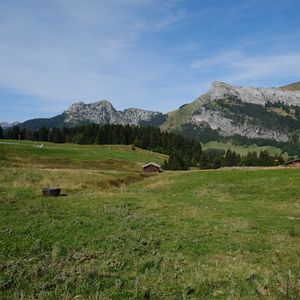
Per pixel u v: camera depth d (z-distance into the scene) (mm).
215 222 23766
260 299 12617
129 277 14305
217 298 12805
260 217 26141
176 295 12875
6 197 29094
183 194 40406
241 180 46781
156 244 18594
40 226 20156
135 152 183250
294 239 20094
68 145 177375
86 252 16578
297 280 14133
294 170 49875
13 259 15461
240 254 17438
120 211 25672
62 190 39312
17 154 107125
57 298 12391
